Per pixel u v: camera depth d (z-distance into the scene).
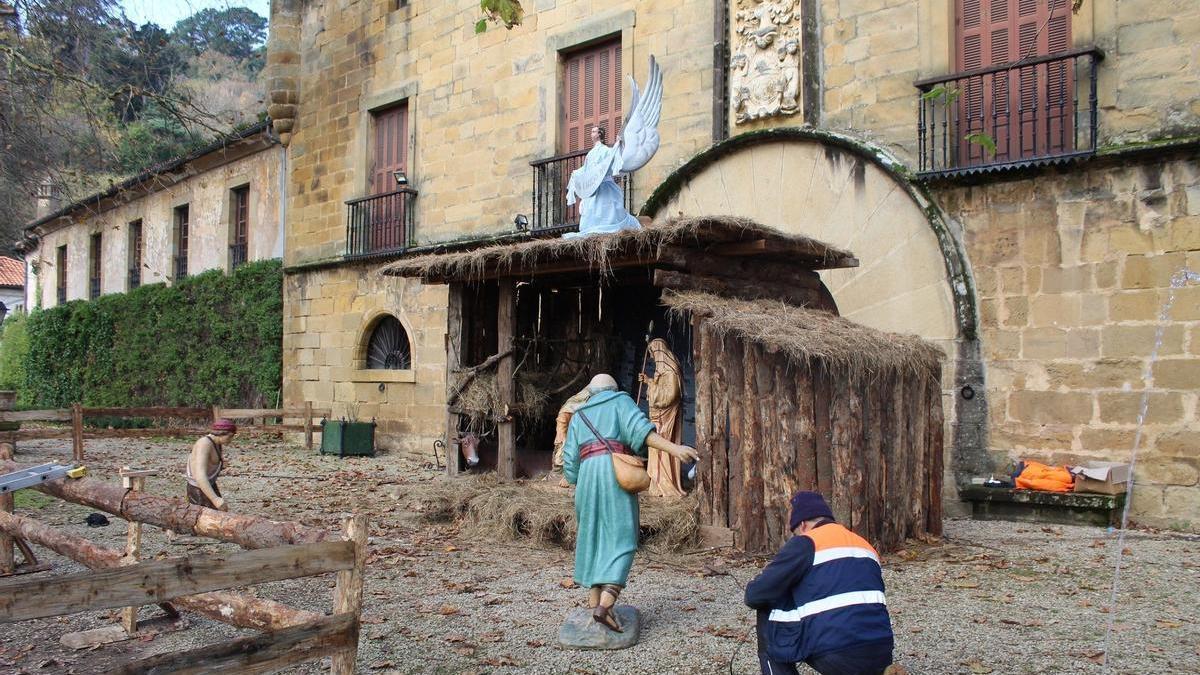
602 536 5.56
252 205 21.56
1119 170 9.55
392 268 10.39
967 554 7.84
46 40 12.43
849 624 3.74
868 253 11.21
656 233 8.15
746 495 7.55
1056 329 9.86
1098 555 7.84
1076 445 9.66
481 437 10.75
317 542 4.21
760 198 12.16
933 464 8.66
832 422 7.51
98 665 5.11
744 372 7.67
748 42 12.55
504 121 15.77
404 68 17.58
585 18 14.59
